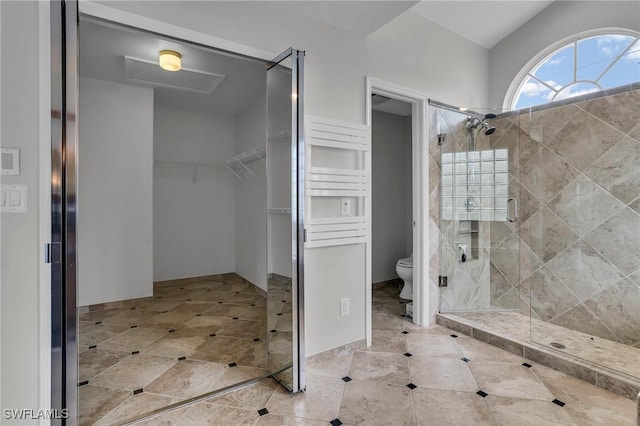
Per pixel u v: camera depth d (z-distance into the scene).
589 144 2.58
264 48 1.99
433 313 2.93
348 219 2.33
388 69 2.59
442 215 2.99
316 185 2.17
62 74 1.34
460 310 3.06
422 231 2.85
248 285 4.30
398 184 4.45
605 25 2.63
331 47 2.27
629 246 2.39
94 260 3.34
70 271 1.36
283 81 1.92
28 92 1.31
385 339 2.60
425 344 2.50
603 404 1.74
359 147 2.39
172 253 4.40
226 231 4.80
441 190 2.98
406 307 3.25
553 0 2.93
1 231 1.28
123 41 2.49
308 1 2.00
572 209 2.67
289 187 1.89
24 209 1.31
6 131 1.28
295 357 1.85
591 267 2.56
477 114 3.12
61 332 1.35
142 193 3.60
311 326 2.19
